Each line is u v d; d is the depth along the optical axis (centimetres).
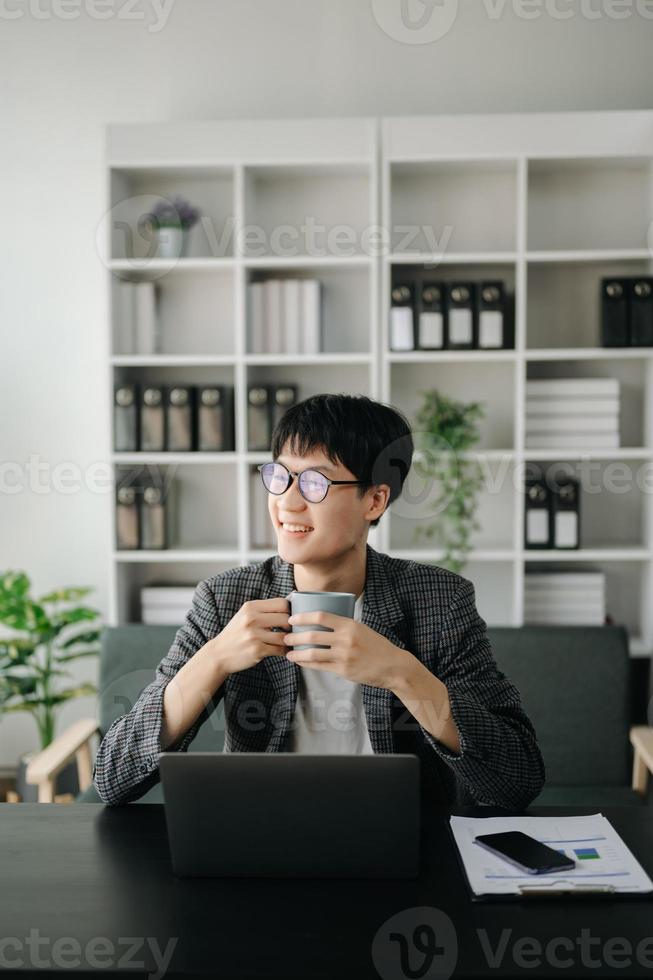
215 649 119
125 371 299
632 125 271
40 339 308
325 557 127
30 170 303
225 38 296
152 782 124
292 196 298
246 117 297
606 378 300
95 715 314
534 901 99
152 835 118
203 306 303
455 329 277
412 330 279
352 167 282
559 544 281
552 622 288
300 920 96
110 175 279
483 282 277
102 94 300
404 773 101
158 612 292
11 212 305
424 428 284
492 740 120
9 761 317
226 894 102
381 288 278
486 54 293
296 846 104
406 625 138
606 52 291
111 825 121
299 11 294
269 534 292
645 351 274
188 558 284
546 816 121
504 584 304
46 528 312
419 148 273
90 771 230
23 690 277
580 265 295
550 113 279
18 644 274
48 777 199
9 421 310
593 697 239
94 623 314
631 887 101
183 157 277
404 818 102
